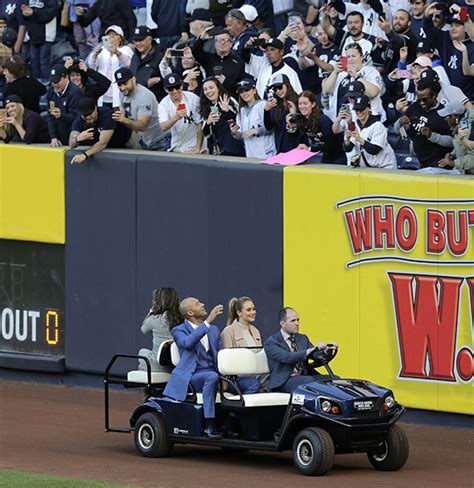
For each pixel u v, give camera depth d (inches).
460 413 2057.1
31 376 2630.4
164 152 2445.9
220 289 2340.1
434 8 2407.7
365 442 1734.7
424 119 2170.3
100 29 3078.2
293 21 2591.0
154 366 1952.5
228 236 2319.1
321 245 2202.3
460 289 2043.6
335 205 2180.1
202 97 2445.9
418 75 2288.4
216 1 2812.5
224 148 2449.6
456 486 1641.2
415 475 1720.0
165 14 2918.3
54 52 3149.6
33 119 2657.5
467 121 2087.8
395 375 2124.8
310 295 2222.0
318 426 1734.7
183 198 2374.5
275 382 1824.6
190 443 1854.1
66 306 2559.1
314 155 2321.6
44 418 2239.2
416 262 2090.3
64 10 3120.1
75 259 2536.9
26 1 3122.5
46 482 1646.2
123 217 2458.2
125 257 2463.1
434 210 2065.7
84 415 2262.6
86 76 2608.3
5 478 1683.1
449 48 2407.7
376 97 2354.8
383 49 2477.9
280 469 1781.5
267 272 2276.1
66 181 2532.0
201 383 1852.9
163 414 1878.7
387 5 2600.9
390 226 2117.4
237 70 2554.1
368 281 2149.4
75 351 2551.7
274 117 2341.3
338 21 2598.4
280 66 2527.1
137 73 2746.1
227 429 1854.1
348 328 2177.7
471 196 2022.6
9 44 3088.1
